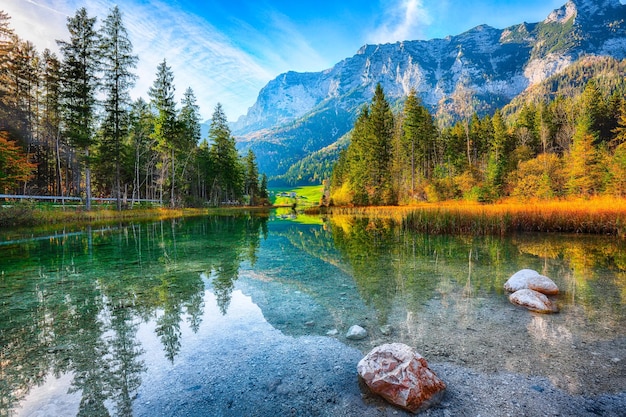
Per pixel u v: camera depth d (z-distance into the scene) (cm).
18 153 2444
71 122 2131
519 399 256
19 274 688
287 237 1377
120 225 1802
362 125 4816
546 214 1495
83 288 585
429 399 252
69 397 261
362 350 347
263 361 322
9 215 1529
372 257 896
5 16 2392
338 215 3116
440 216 1579
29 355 333
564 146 4816
